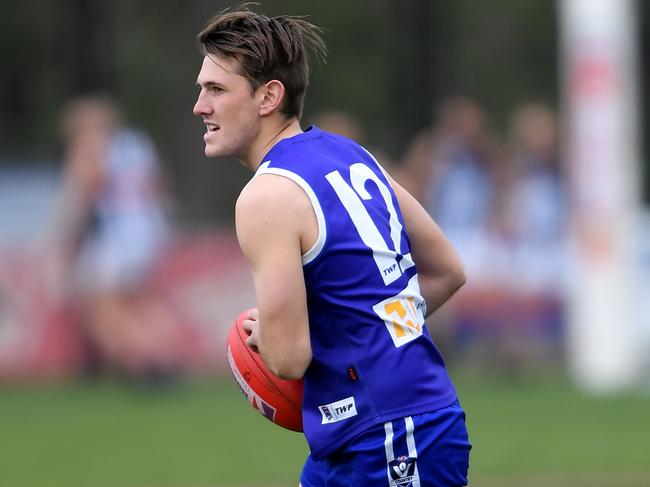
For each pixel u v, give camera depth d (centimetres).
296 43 1435
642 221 4966
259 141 1438
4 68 8788
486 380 4641
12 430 3428
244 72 1414
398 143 6912
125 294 4269
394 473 1372
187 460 2953
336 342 1381
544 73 9319
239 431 3409
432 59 6656
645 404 3916
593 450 3077
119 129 4269
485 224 4706
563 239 4856
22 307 4369
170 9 9019
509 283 4791
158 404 3953
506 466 2861
